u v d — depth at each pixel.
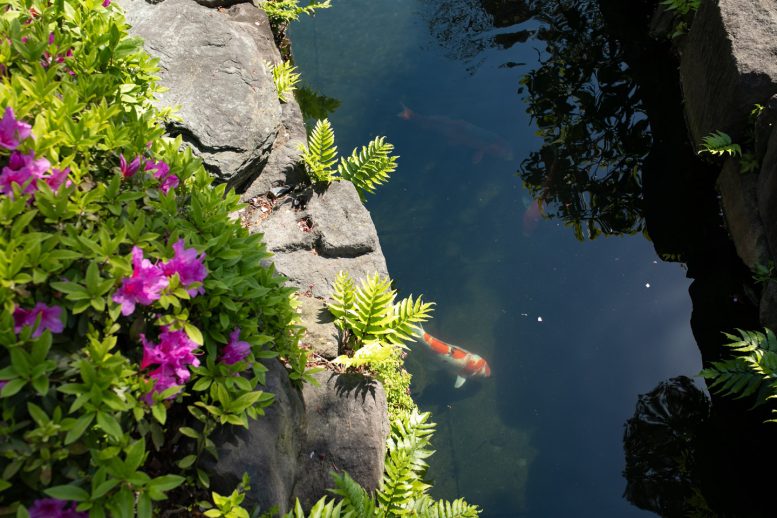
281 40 7.98
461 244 6.79
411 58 8.84
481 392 5.73
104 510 2.67
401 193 7.22
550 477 5.21
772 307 5.31
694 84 7.08
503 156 7.54
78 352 2.72
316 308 4.78
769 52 5.95
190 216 3.43
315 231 5.31
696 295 6.38
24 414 2.56
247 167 5.43
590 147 7.71
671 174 7.36
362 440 3.99
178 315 2.92
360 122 7.87
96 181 3.19
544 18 9.38
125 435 2.72
